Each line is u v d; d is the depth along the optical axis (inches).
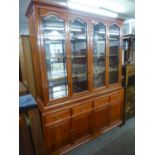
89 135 83.8
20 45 89.2
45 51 62.4
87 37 73.4
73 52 73.5
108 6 100.4
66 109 70.1
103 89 87.6
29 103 51.8
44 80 62.9
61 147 72.2
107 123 93.2
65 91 72.4
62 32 65.0
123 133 94.0
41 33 58.8
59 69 69.8
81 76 79.9
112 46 92.0
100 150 78.4
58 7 60.1
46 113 64.1
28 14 66.2
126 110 107.6
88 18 71.4
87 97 78.7
